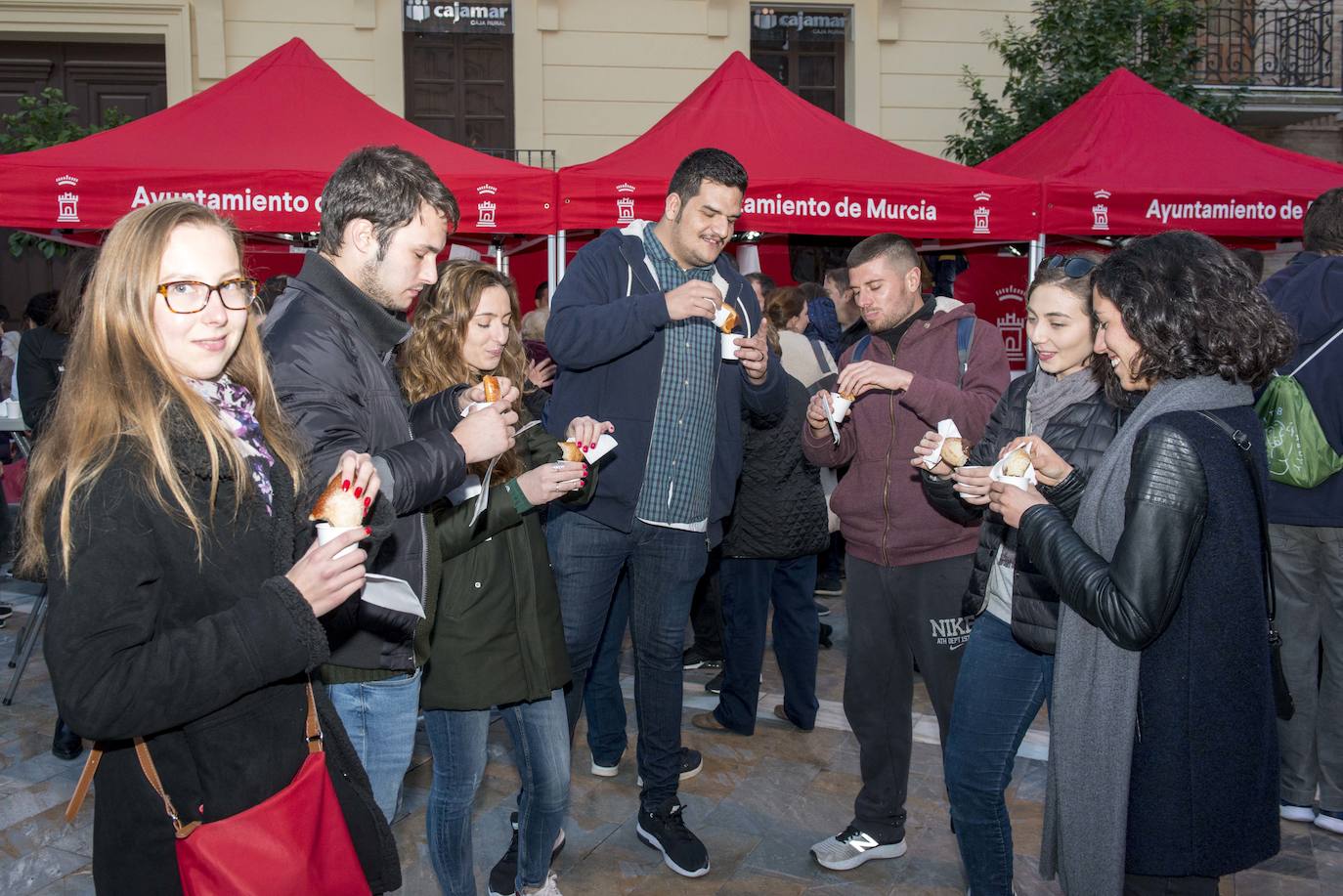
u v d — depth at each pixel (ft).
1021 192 17.03
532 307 30.66
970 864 8.39
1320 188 17.79
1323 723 11.09
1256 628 6.01
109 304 4.54
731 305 10.78
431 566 6.89
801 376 14.66
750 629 13.38
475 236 22.30
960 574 9.81
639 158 17.25
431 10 33.22
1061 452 7.59
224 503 4.65
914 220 16.81
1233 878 10.17
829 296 19.97
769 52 35.06
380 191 6.41
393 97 32.94
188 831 4.61
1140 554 5.78
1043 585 7.46
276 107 17.42
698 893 9.91
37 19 31.30
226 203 15.51
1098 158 18.28
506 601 7.93
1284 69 37.29
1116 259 6.28
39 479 4.46
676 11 34.09
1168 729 6.01
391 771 6.91
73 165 15.14
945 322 10.41
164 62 33.37
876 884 10.09
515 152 33.68
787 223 16.48
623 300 9.70
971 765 8.14
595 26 33.71
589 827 11.23
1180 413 5.99
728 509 10.84
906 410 9.95
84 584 4.18
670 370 10.18
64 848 10.87
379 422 6.39
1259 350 5.95
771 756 13.14
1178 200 17.31
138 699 4.17
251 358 5.32
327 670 6.64
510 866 9.66
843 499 10.36
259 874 4.61
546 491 7.84
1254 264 13.97
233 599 4.65
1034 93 29.73
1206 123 19.48
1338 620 10.83
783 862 10.54
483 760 8.11
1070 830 6.44
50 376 15.26
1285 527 10.87
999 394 10.14
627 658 17.25
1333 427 10.43
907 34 34.94
